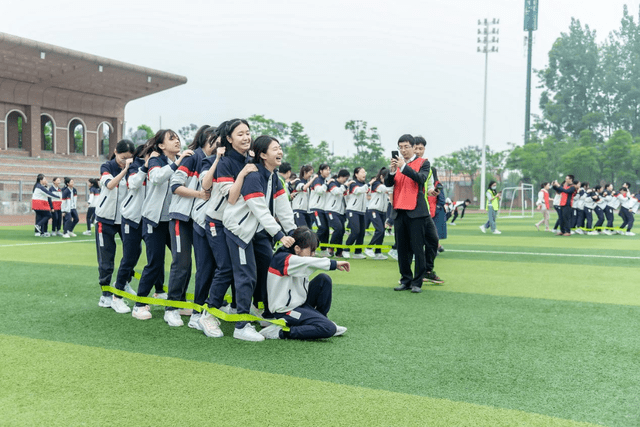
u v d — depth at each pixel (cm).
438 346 392
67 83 3734
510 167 5519
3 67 3322
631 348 389
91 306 530
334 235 1012
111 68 3422
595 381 319
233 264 418
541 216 3253
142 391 299
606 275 754
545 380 321
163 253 487
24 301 550
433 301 564
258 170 416
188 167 455
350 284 676
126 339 411
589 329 445
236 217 410
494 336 421
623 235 1580
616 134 5297
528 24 6247
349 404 282
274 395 294
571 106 7325
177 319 460
